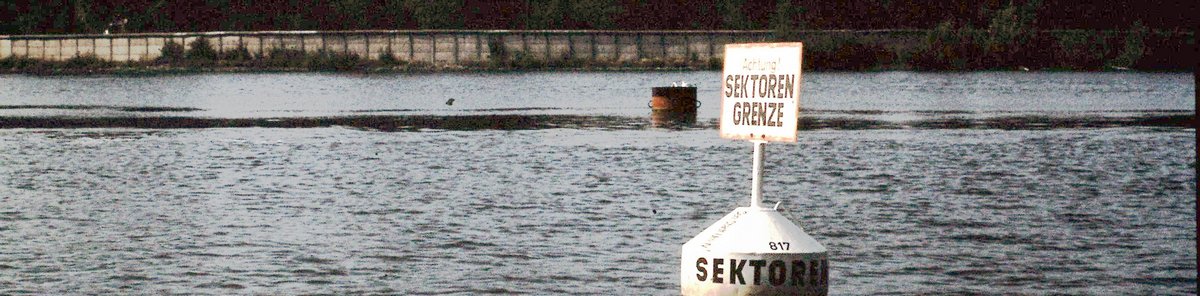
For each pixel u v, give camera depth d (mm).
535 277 62156
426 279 61844
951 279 62000
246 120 185375
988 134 152000
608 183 100250
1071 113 198250
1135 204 87000
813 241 40062
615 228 77062
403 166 114000
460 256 67500
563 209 85188
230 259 66938
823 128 163750
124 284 61062
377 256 67500
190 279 62094
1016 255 67688
